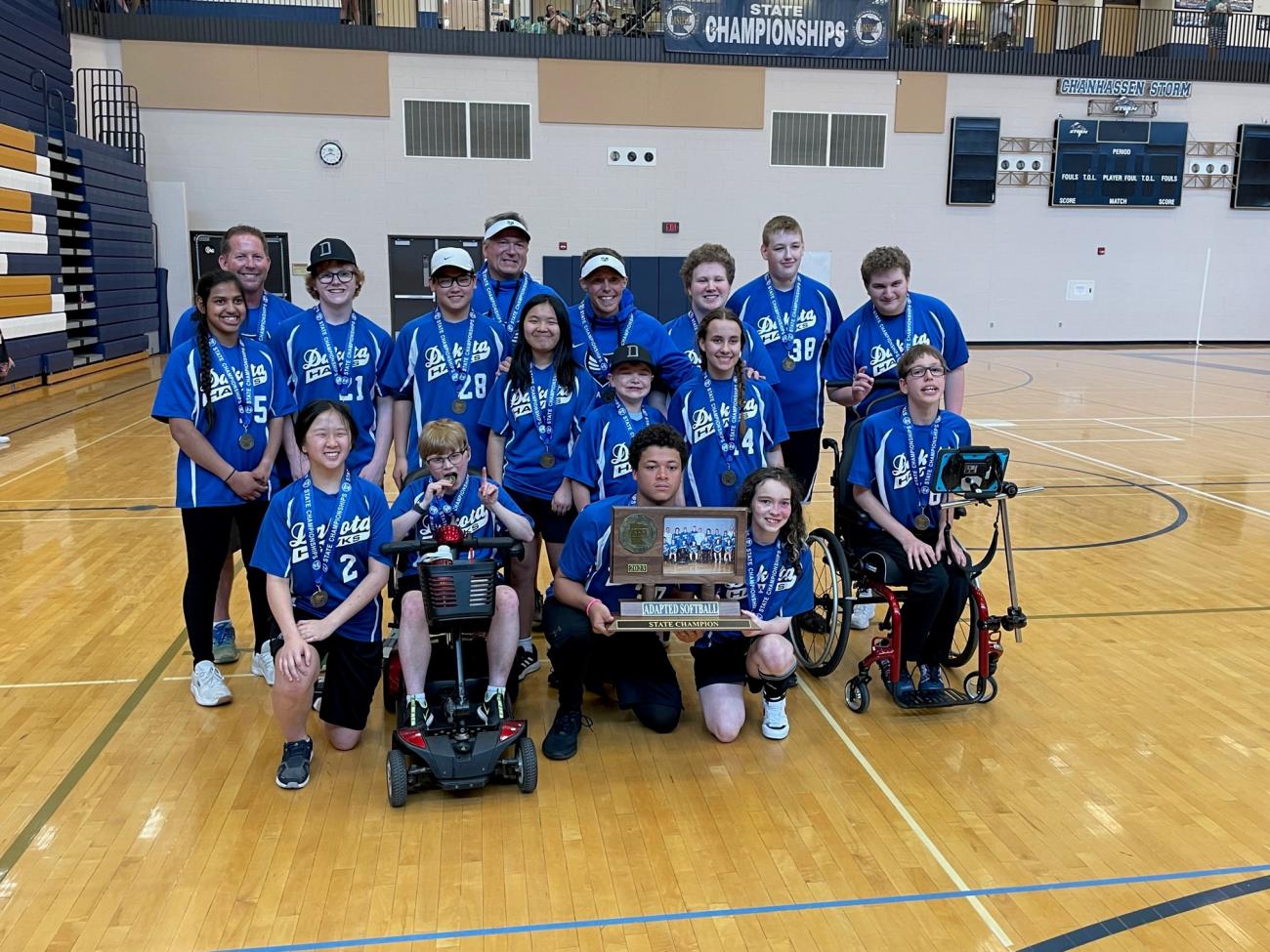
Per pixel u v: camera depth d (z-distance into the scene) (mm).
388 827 2984
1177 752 3512
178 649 4426
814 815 3072
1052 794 3211
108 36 16328
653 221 18672
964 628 4812
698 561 3393
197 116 16844
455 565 3154
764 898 2631
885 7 18469
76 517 6781
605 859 2814
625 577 3373
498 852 2848
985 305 20375
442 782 3035
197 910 2557
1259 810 3107
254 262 4355
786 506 3465
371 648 3439
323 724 3773
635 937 2463
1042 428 11156
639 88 18141
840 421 12836
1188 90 19969
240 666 4281
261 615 4082
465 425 4191
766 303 4742
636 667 3727
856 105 18906
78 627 4691
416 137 17609
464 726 3180
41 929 2475
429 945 2426
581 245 18516
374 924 2508
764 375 4359
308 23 16922
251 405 3805
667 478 3395
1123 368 17453
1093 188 20078
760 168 18828
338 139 17359
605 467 3904
